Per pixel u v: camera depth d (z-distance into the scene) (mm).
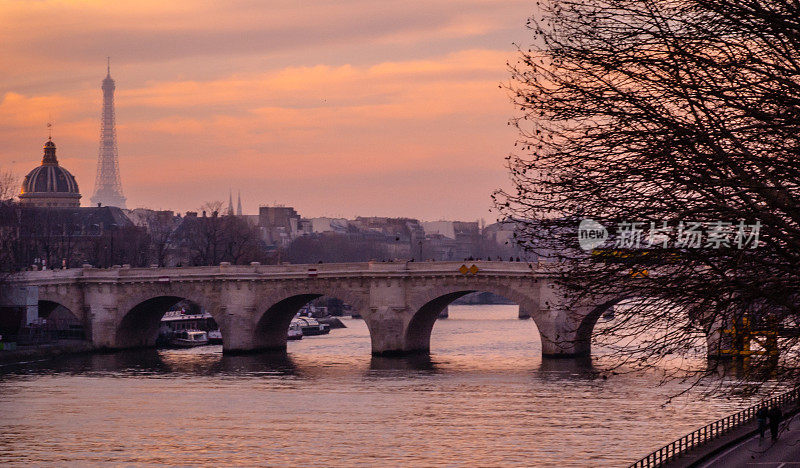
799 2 27922
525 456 89812
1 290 180750
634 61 29500
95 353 187250
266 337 185250
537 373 143500
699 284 29281
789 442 87688
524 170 30547
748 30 28516
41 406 121938
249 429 105562
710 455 81750
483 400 120375
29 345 182625
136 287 188500
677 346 29500
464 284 166000
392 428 104438
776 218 28375
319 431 103688
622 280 30078
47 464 91438
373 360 166750
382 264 172000
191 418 112688
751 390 29859
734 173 28500
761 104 28547
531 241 30641
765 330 29469
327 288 176375
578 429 101250
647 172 29250
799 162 28031
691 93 28922
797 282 28312
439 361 162500
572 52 30141
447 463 88062
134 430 106125
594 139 29938
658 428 100688
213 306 183375
